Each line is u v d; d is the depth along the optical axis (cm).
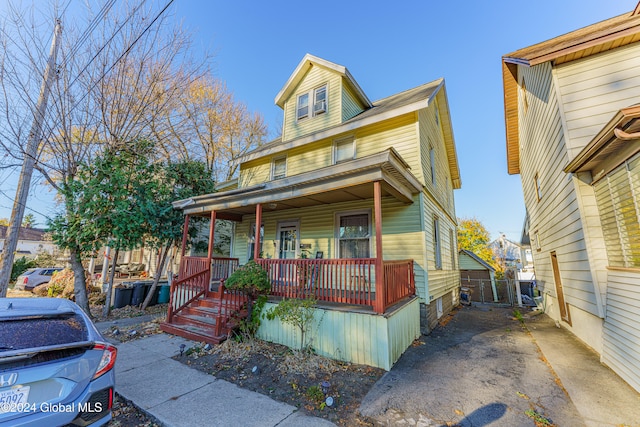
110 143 862
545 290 889
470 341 587
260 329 572
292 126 1015
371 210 733
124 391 361
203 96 1574
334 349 473
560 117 550
